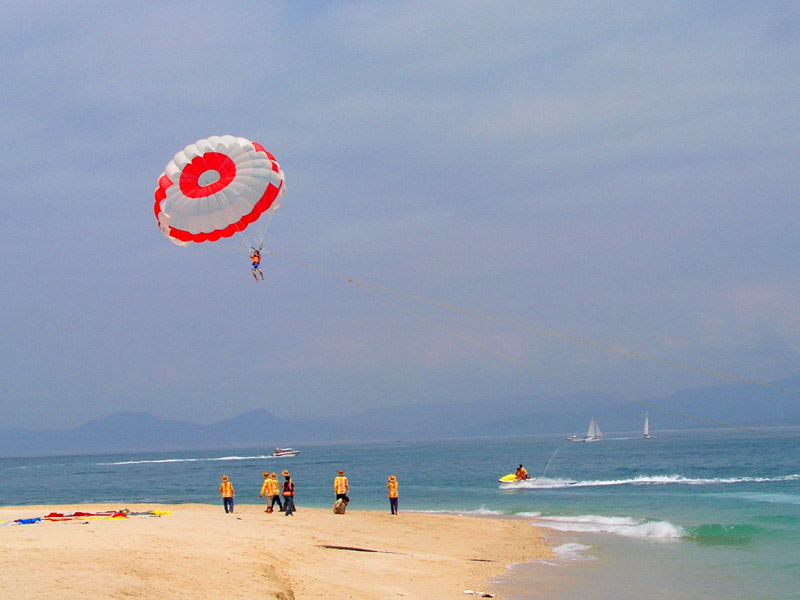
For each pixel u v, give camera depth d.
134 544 19.08
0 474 145.88
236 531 25.34
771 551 27.47
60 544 18.12
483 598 19.94
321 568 20.66
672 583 22.58
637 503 44.75
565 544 29.56
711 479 62.38
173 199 32.31
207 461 181.62
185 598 14.20
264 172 31.94
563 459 114.75
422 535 30.44
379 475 87.56
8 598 12.40
